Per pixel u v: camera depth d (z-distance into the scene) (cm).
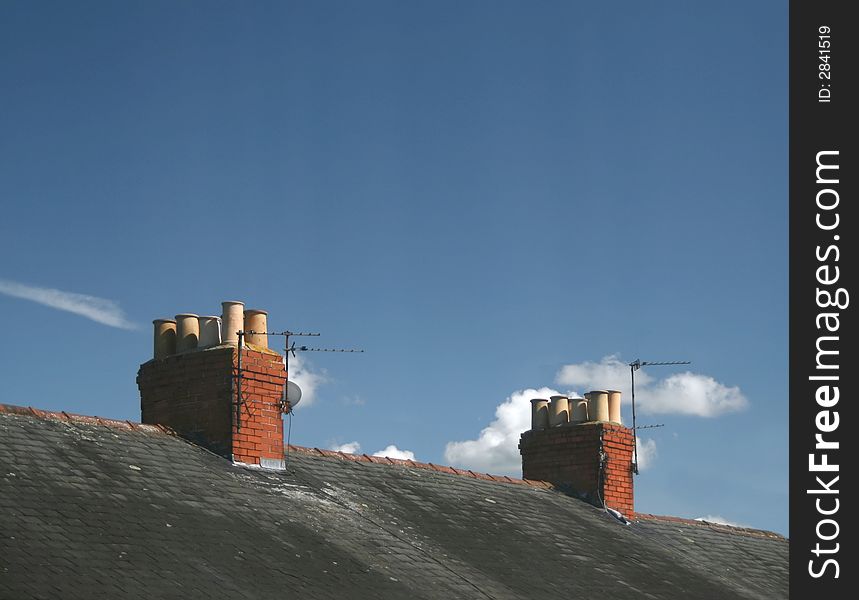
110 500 3575
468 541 4438
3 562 2884
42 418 4025
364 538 4041
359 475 4819
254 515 3919
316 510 4197
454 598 3703
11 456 3612
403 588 3638
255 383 4538
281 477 4441
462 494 5091
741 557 5816
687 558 5419
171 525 3541
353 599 3412
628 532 5547
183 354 4656
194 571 3238
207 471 4203
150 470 3981
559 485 5953
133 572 3094
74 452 3859
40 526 3192
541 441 6072
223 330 4597
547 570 4425
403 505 4612
